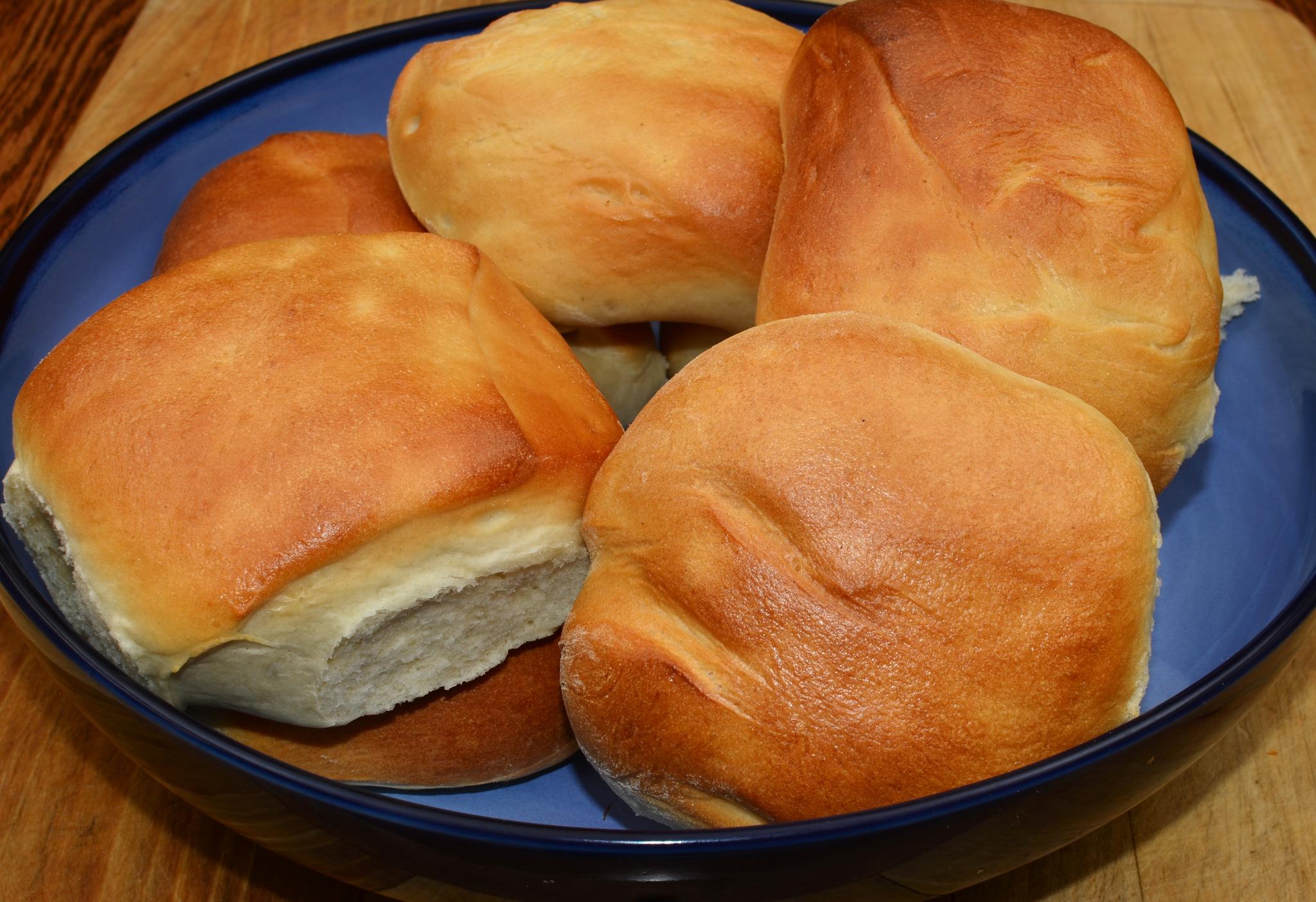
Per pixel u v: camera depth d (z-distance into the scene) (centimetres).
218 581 25
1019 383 26
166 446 26
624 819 29
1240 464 31
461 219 32
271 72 35
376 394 26
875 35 29
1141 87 29
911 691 24
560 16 32
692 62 32
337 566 26
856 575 24
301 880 28
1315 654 30
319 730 28
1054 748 25
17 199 37
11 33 42
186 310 27
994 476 25
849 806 24
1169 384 28
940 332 27
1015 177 27
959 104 28
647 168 30
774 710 24
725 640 25
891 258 27
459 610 27
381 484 25
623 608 26
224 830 29
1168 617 30
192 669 26
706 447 26
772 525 25
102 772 29
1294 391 31
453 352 27
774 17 36
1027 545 25
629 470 27
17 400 27
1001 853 24
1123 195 28
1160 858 28
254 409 26
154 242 34
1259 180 34
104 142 39
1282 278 31
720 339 34
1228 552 30
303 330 27
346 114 37
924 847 23
